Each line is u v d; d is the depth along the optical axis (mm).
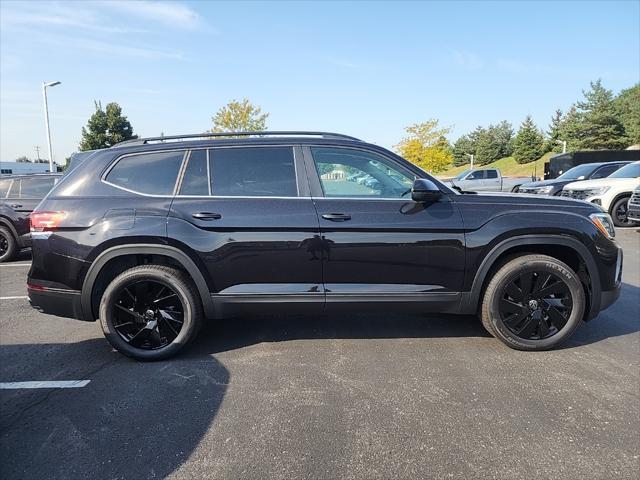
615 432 2625
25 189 9062
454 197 3754
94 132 42062
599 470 2301
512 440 2564
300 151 3783
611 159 18703
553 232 3660
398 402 3006
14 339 4340
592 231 3709
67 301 3654
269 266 3619
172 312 3764
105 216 3588
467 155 75188
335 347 3967
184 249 3568
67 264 3594
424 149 39969
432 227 3613
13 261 9086
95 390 3258
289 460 2424
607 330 4285
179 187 3713
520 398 3031
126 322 3760
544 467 2332
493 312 3738
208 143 3799
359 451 2488
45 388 3303
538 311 3744
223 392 3189
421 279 3680
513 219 3656
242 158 3768
